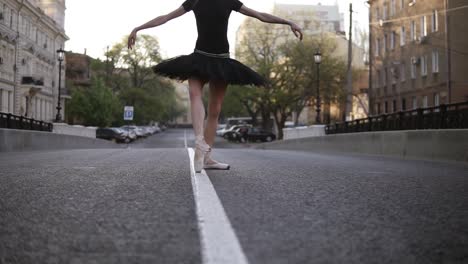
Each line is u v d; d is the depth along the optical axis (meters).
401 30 43.03
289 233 2.37
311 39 48.31
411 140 12.38
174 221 2.61
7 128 15.87
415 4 40.00
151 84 74.81
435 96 37.09
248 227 2.49
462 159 9.96
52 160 8.04
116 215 2.79
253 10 5.30
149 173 5.27
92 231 2.38
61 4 64.12
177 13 5.13
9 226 2.49
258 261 1.85
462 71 34.41
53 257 1.91
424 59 38.94
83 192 3.73
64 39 66.00
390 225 2.64
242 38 49.31
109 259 1.88
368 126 18.50
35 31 53.22
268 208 3.07
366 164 8.24
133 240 2.19
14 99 47.12
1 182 4.39
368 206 3.27
